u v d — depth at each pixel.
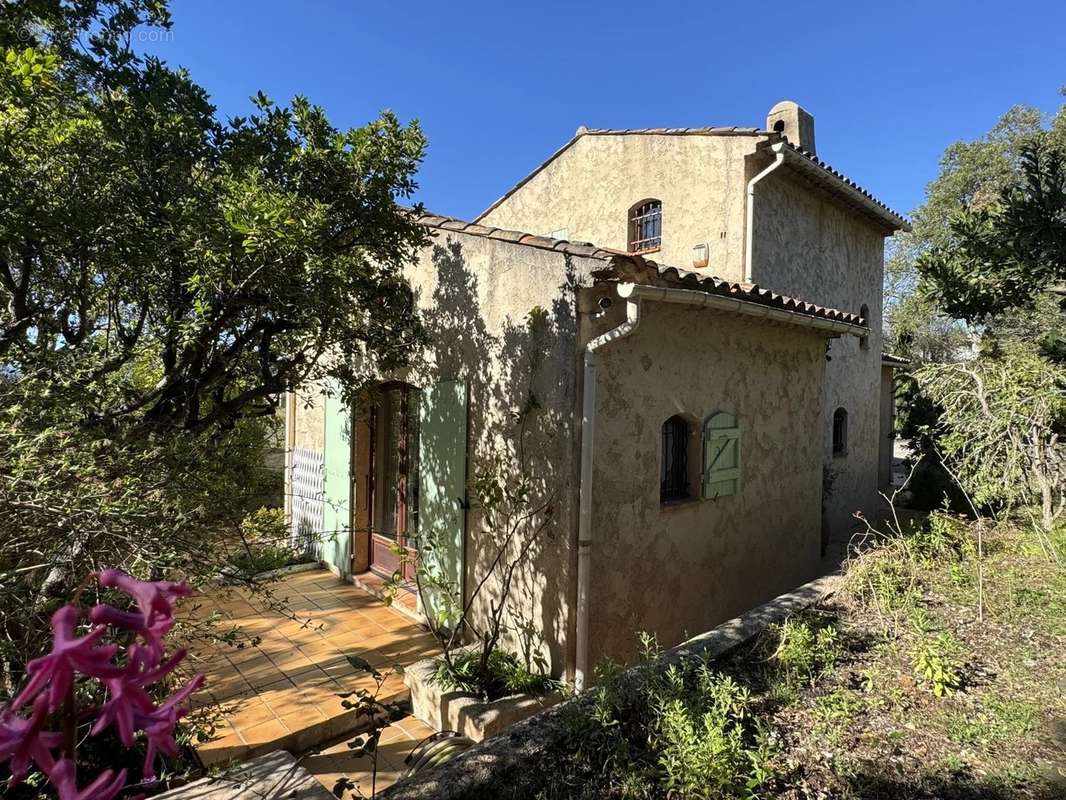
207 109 4.16
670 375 5.29
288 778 2.97
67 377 3.26
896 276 23.62
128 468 3.05
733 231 8.62
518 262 5.08
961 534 6.11
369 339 5.20
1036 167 6.95
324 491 7.96
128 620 1.04
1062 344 8.80
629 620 4.96
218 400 4.74
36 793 2.77
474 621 5.54
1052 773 2.59
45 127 3.20
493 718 4.02
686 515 5.50
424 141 4.37
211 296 3.86
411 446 6.77
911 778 2.55
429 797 2.35
